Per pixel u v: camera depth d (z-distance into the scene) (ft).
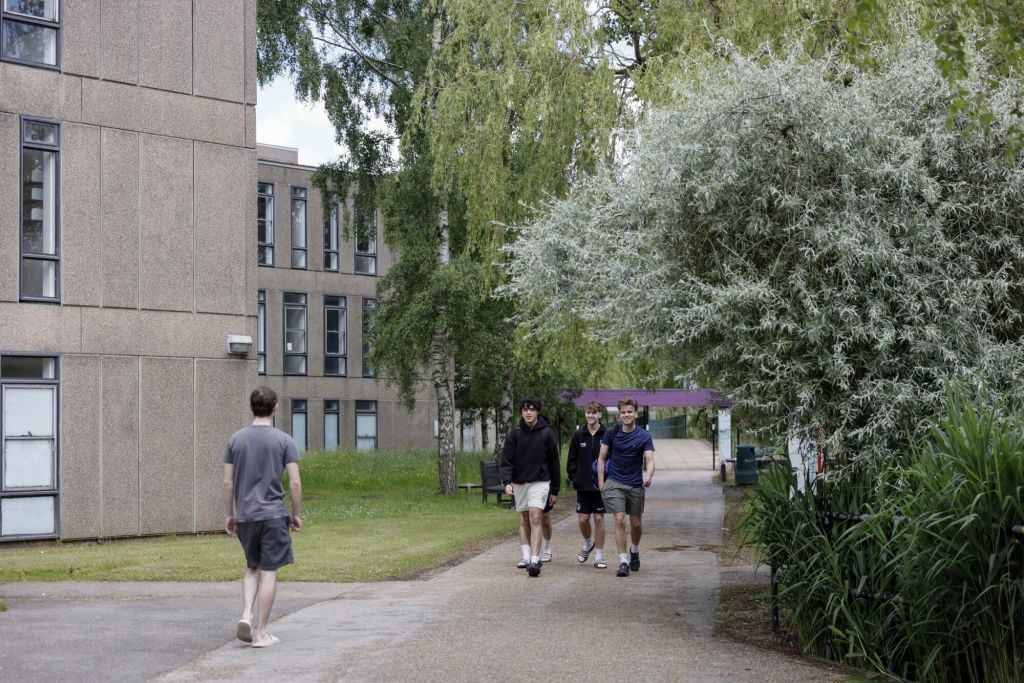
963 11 33.40
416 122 69.87
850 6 46.03
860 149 28.40
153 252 58.39
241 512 26.37
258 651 25.38
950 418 22.22
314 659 24.31
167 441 58.49
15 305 53.78
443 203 84.84
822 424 28.09
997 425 21.70
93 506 55.83
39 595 35.42
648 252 31.32
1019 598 20.02
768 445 30.30
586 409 42.11
